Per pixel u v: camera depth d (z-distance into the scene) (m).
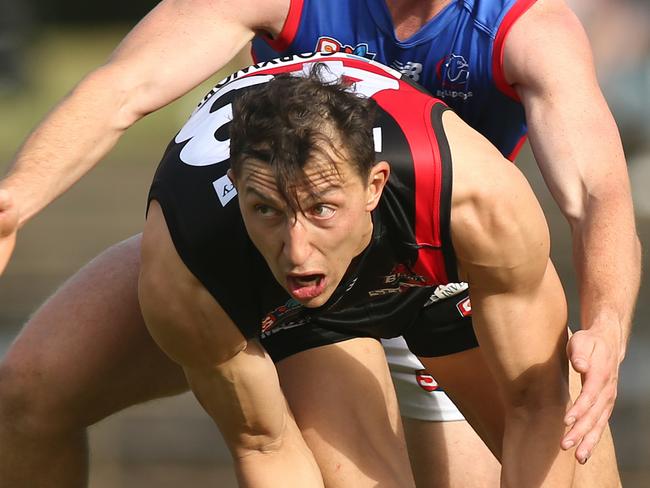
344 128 7.42
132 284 10.32
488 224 8.09
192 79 9.30
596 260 8.74
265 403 8.70
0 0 51.47
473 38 9.41
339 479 9.59
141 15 69.38
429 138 8.07
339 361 9.97
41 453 10.46
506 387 8.97
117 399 10.56
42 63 55.59
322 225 7.50
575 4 33.19
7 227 8.01
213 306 8.10
